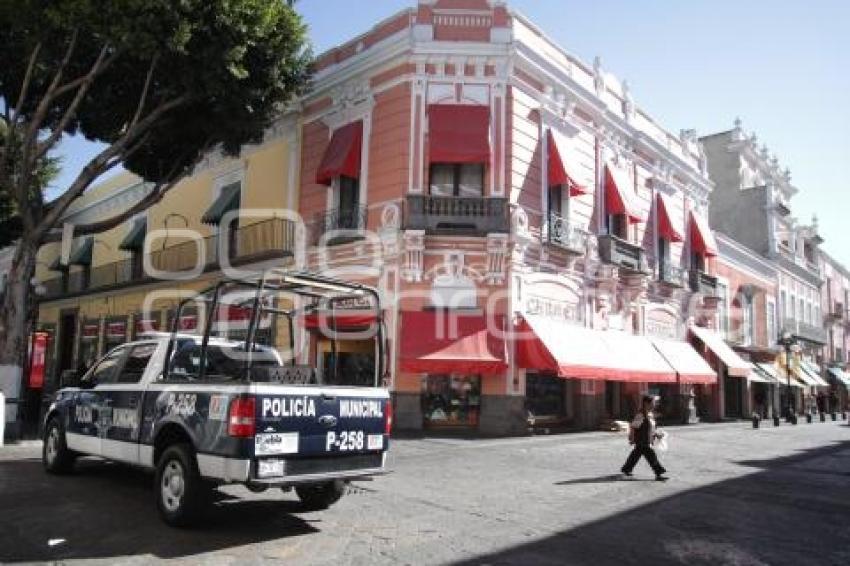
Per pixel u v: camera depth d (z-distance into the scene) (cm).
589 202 2105
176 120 1520
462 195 1786
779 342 3086
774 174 4141
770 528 706
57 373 3247
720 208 3769
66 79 1429
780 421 2900
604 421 1955
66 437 891
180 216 2642
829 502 859
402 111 1811
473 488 899
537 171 1877
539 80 1919
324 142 2036
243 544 595
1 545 577
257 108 1462
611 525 701
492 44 1802
